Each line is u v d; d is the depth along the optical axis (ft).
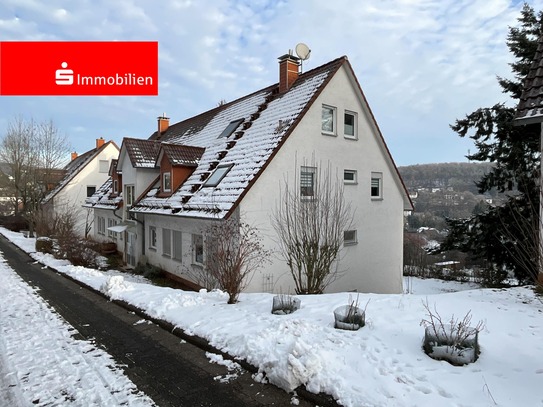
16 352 18.56
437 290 58.70
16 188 105.40
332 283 40.93
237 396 13.88
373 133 46.73
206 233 34.04
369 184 46.21
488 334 16.80
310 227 32.58
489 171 55.26
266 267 34.78
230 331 19.07
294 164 37.52
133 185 55.77
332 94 41.63
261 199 34.73
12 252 63.77
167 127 80.79
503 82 54.19
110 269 55.42
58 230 63.16
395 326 17.92
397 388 12.53
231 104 60.08
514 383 12.46
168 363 16.98
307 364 13.94
